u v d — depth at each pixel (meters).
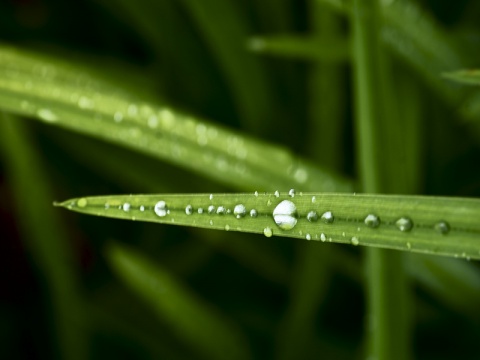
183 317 0.38
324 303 0.46
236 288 0.48
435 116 0.45
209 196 0.28
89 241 0.50
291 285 0.45
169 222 0.28
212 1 0.42
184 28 0.48
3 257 0.49
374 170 0.31
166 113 0.34
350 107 0.47
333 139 0.43
